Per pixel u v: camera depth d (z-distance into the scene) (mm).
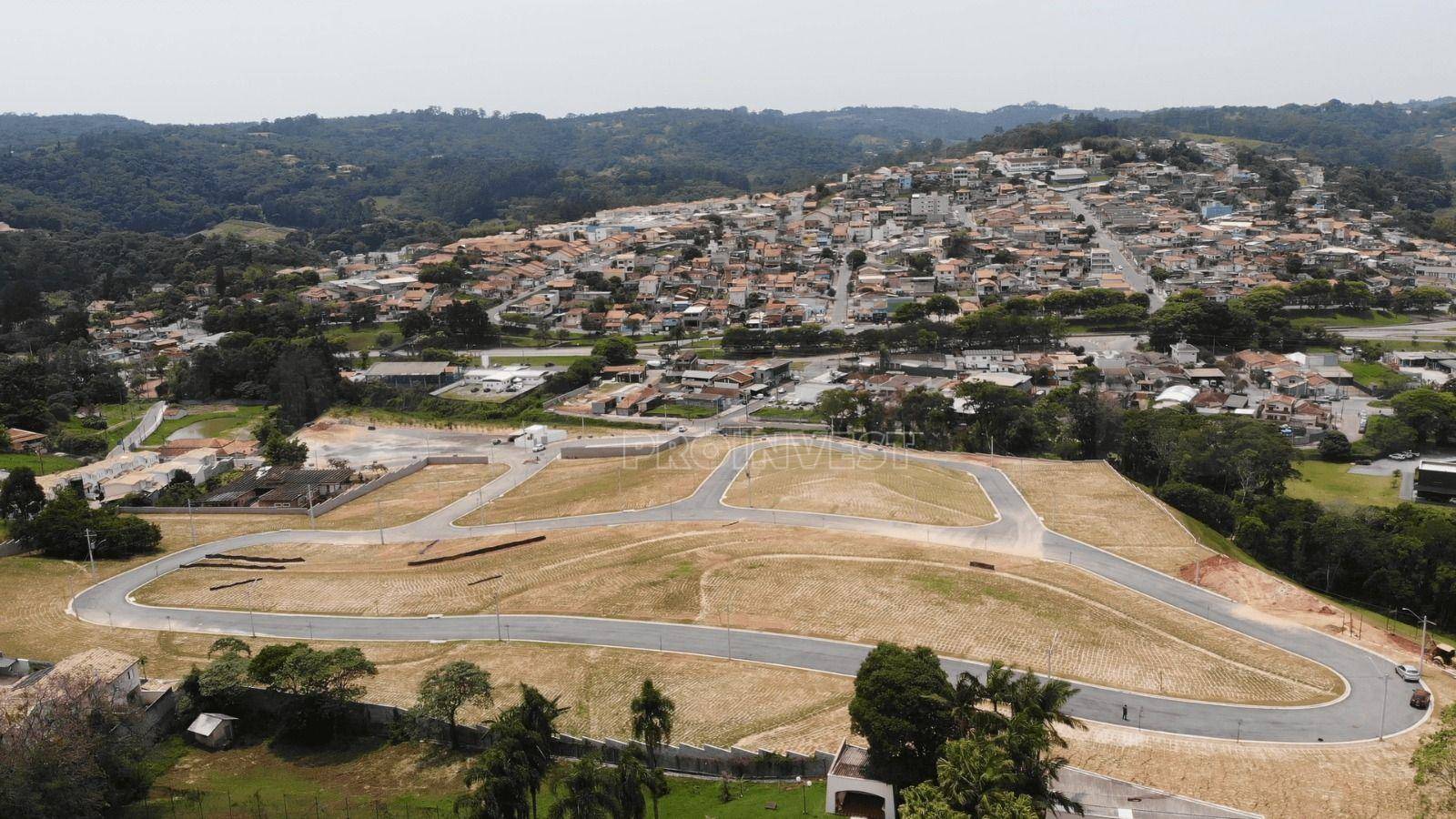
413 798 68688
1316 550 119750
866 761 65562
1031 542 117250
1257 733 74250
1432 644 92312
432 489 159125
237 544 130000
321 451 186625
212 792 70188
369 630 98438
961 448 168000
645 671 86125
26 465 168500
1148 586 104500
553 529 130625
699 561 111750
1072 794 64625
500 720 62375
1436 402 167875
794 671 85438
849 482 138875
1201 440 147875
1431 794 64812
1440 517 119938
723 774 70250
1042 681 82500
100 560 122625
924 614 96250
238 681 80438
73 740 64875
